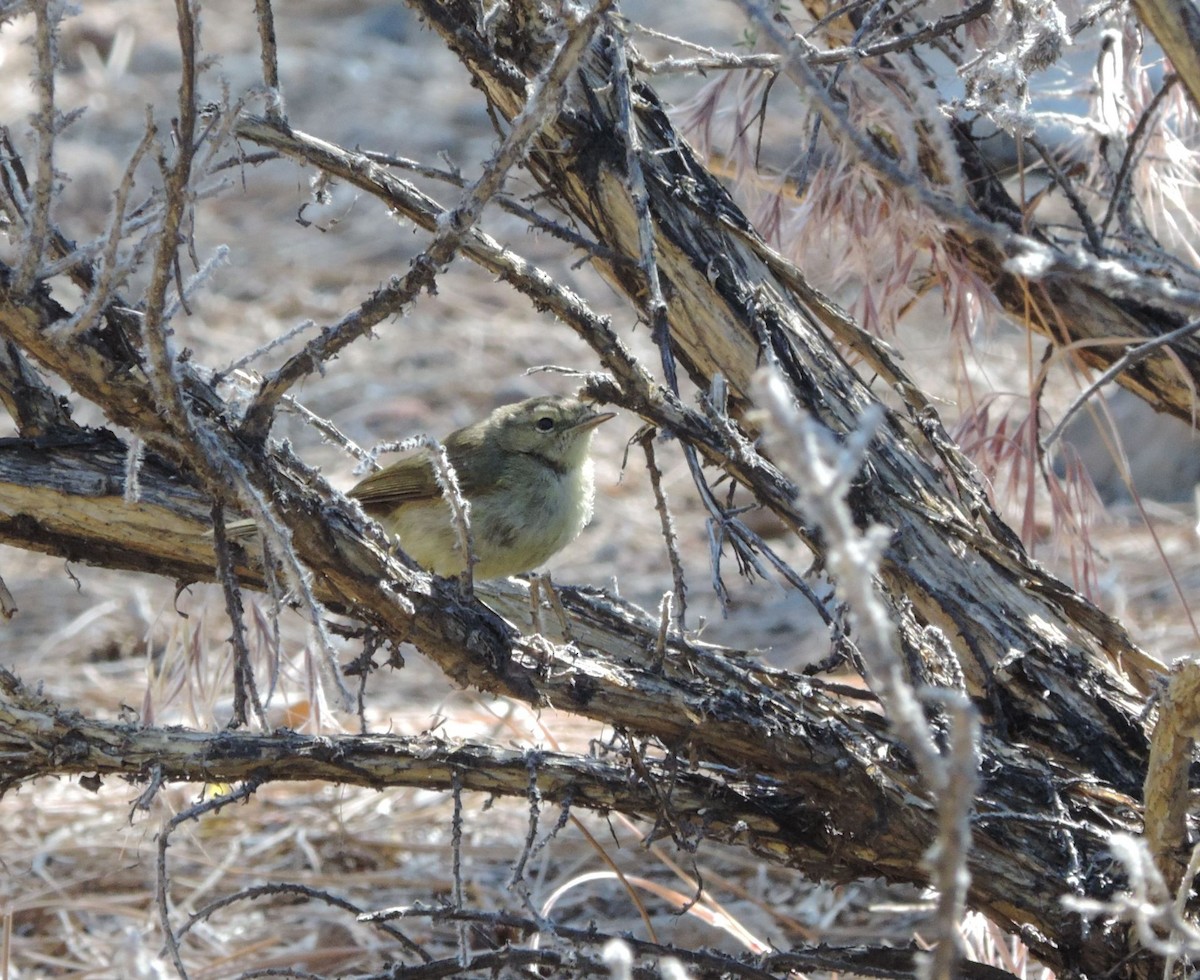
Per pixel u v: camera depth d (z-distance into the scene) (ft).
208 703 28.53
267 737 20.03
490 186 17.44
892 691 10.78
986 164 27.76
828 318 23.48
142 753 19.58
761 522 54.29
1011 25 22.09
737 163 28.60
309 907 33.06
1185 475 52.90
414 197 21.81
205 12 104.42
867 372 46.57
